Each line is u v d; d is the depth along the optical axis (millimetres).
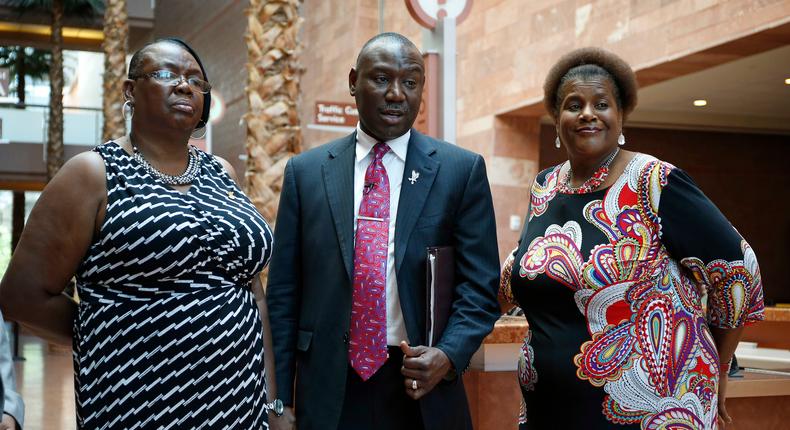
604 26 11195
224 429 2475
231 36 19562
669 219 2613
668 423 2570
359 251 2799
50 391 9930
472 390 3812
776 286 18047
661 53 10234
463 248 2857
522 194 13750
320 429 2754
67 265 2434
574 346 2678
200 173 2650
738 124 16781
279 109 6004
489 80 13711
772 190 18047
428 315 2703
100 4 22297
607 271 2637
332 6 16328
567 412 2689
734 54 9789
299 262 2984
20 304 2434
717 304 2684
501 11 13352
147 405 2387
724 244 2580
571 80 2768
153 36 26312
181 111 2537
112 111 16531
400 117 2818
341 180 2891
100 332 2391
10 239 28484
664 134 17547
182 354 2412
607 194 2711
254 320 2607
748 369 4246
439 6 5027
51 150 20609
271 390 2793
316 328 2824
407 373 2641
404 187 2848
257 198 5961
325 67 16500
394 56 2791
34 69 27188
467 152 2969
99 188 2428
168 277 2424
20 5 22250
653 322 2604
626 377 2600
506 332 3652
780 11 8586
